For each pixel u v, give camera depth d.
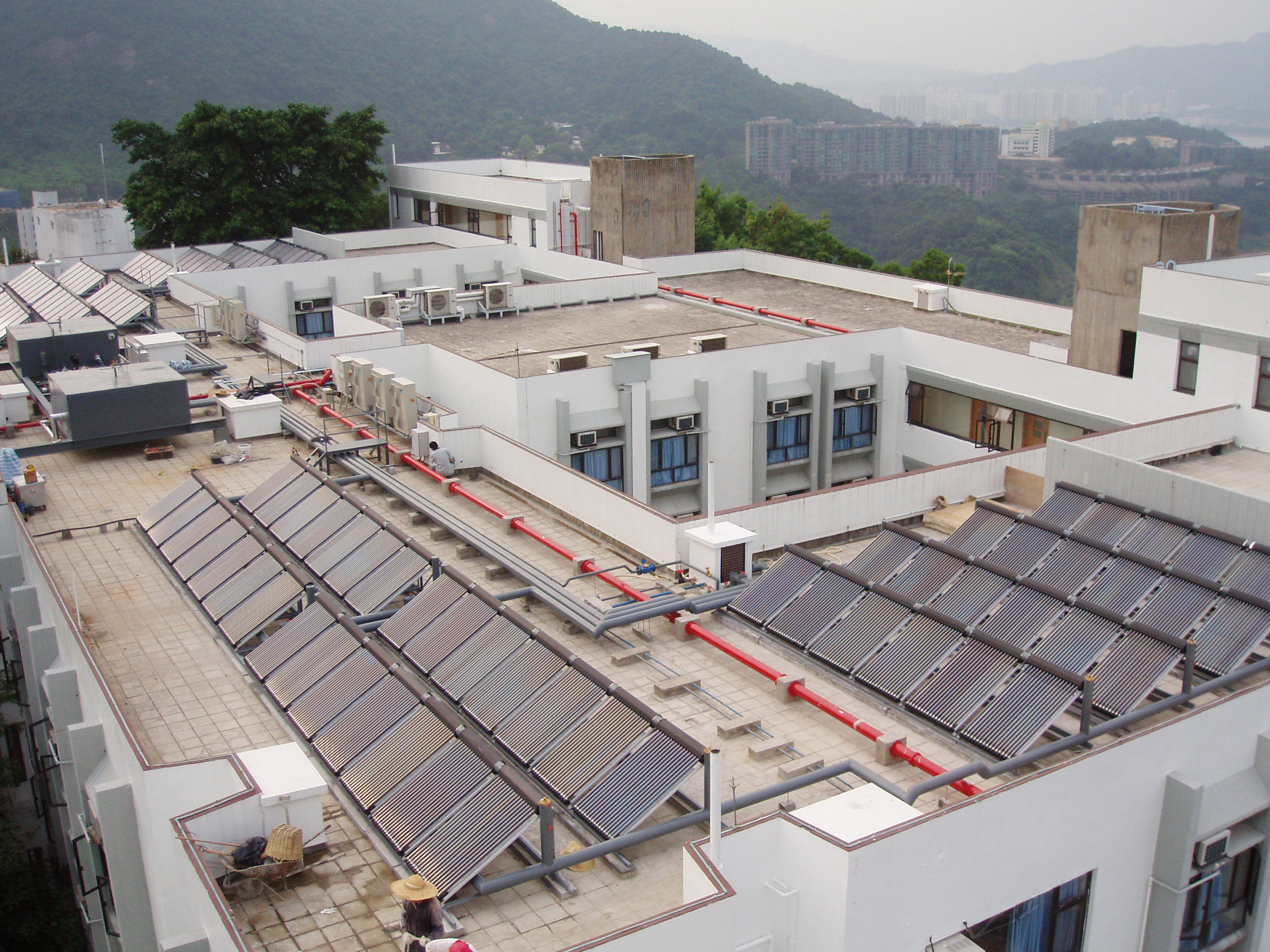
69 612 22.28
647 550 25.23
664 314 53.81
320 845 15.10
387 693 17.47
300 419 34.38
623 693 16.58
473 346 46.88
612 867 14.99
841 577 21.55
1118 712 17.34
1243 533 22.52
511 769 16.09
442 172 83.94
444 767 15.55
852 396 45.41
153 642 21.22
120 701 19.16
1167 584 20.42
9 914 24.61
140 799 16.61
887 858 13.70
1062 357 43.44
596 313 54.25
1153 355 35.88
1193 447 32.19
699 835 15.66
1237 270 38.03
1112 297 39.75
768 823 14.14
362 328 46.38
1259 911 18.28
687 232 69.81
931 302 53.66
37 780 28.30
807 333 49.00
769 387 43.38
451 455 30.86
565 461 38.97
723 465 43.34
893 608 20.25
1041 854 15.41
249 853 14.51
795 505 26.27
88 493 29.41
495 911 14.16
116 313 48.78
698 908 13.02
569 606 21.59
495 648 18.78
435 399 41.84
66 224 150.50
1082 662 18.48
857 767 16.50
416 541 22.69
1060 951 16.47
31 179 188.00
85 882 21.95
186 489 27.41
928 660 18.80
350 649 18.88
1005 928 15.59
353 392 35.38
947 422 45.41
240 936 12.71
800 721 18.66
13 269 66.06
